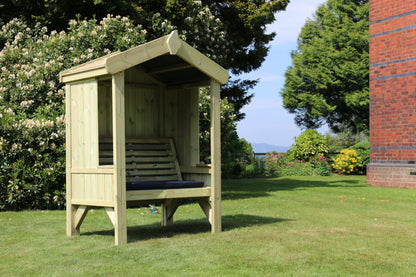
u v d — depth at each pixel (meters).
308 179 19.67
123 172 5.70
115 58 5.59
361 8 31.33
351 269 4.52
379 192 13.27
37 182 9.67
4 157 9.50
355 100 29.92
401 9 14.63
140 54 5.82
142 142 7.48
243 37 15.50
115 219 5.67
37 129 9.71
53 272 4.36
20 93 10.48
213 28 12.77
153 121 7.90
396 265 4.71
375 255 5.15
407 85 14.52
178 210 9.38
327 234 6.40
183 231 6.80
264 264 4.66
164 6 12.32
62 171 9.81
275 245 5.58
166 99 7.98
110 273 4.31
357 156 22.89
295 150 23.58
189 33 12.48
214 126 6.62
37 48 11.27
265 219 7.93
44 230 6.85
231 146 22.47
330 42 32.03
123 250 5.31
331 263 4.75
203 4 14.17
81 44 10.96
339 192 13.31
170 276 4.21
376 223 7.50
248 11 14.67
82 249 5.40
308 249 5.38
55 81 10.73
